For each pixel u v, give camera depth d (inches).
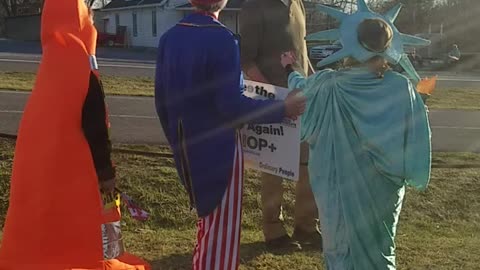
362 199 144.2
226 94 136.6
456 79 1061.1
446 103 650.2
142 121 427.2
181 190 265.7
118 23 1969.7
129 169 277.4
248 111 138.7
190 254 208.5
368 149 143.3
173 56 141.5
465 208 282.4
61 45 149.3
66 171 147.7
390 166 142.2
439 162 335.0
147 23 1820.9
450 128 482.3
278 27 195.9
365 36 142.6
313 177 150.6
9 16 1991.9
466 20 1722.4
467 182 299.6
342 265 145.8
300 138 153.6
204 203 141.1
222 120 140.4
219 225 141.8
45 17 152.2
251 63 195.2
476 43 1715.1
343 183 145.1
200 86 138.5
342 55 146.1
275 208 211.9
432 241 236.7
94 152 149.3
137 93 575.8
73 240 148.8
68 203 148.0
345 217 144.6
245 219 254.7
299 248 211.9
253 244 217.5
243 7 197.8
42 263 148.0
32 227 148.3
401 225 263.7
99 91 150.3
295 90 145.7
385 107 142.6
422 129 142.3
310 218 217.3
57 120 146.9
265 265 196.7
